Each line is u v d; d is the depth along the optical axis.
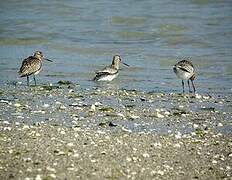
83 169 16.28
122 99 25.83
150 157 17.59
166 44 40.34
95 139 18.95
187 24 45.94
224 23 46.19
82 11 52.19
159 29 44.75
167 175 16.34
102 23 47.41
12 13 52.19
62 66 34.28
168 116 22.83
